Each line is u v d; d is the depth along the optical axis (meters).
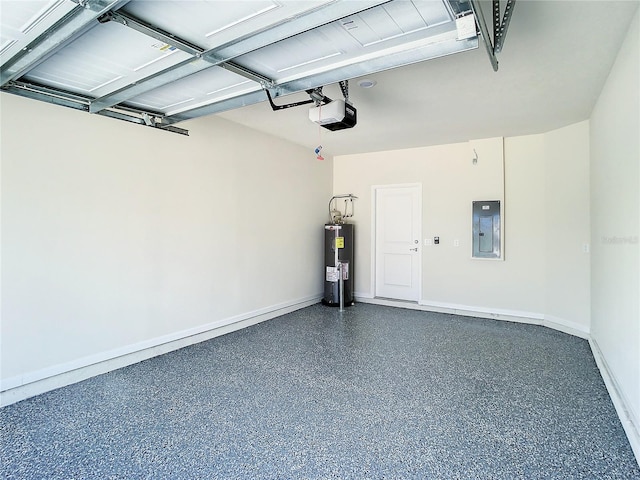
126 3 1.55
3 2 1.51
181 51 1.97
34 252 2.80
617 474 1.94
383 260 6.27
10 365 2.70
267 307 5.14
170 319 3.83
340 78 2.34
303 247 5.87
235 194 4.57
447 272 5.56
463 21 1.67
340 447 2.19
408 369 3.38
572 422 2.45
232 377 3.20
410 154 5.85
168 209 3.78
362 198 6.35
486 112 3.95
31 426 2.41
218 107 2.97
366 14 1.71
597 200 3.62
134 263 3.48
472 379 3.16
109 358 3.30
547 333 4.50
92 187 3.15
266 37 1.82
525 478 1.91
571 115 4.04
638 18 2.11
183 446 2.20
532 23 2.25
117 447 2.19
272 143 5.15
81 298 3.09
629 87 2.36
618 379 2.70
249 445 2.21
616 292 2.77
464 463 2.03
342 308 5.75
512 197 5.04
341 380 3.14
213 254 4.29
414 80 3.09
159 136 3.68
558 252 4.61
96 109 2.76
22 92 2.45
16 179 2.70
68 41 1.80
